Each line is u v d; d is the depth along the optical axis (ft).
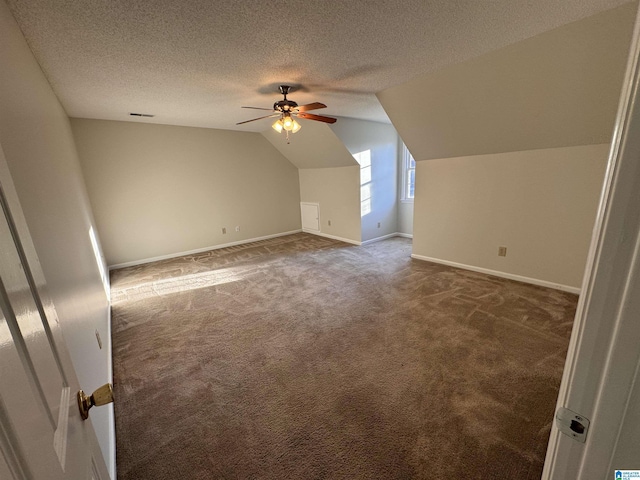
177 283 12.39
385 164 17.74
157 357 7.25
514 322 8.17
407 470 4.33
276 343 7.64
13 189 1.79
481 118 9.64
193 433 5.08
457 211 12.62
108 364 6.46
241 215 18.80
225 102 10.99
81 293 5.27
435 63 7.80
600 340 1.36
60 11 4.87
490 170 11.29
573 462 1.57
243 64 7.48
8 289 1.39
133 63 7.14
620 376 1.33
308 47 6.66
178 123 15.17
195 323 8.88
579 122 8.28
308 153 18.19
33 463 1.30
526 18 5.73
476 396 5.63
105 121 13.75
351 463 4.46
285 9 5.16
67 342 3.57
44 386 1.61
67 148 8.98
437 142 11.83
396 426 5.06
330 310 9.34
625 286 1.24
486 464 4.36
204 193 17.12
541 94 7.93
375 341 7.54
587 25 5.91
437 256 13.78
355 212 17.48
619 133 1.19
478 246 12.21
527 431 4.86
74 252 5.49
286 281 12.06
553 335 7.49
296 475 4.32
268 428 5.12
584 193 9.25
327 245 17.87
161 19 5.31
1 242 1.43
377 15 5.44
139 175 14.96
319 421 5.22
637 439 1.37
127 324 8.98
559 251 10.06
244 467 4.47
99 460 2.50
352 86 9.54
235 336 8.06
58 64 6.88
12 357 1.31
